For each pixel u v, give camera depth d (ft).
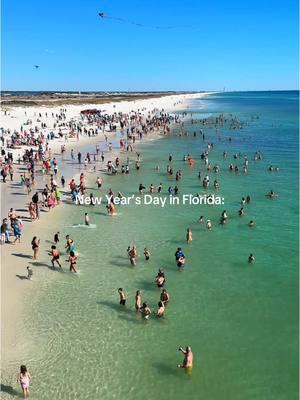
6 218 117.80
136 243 107.76
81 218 124.36
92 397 60.13
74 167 187.52
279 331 74.08
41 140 232.32
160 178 171.94
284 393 61.26
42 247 103.19
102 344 70.33
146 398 60.23
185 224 120.88
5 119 352.69
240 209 129.70
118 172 180.86
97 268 94.48
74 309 79.20
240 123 382.01
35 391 60.64
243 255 101.50
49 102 580.30
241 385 62.64
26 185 151.64
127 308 80.12
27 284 86.53
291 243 107.76
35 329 73.26
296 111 546.67
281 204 138.10
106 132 304.30
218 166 193.36
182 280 90.33
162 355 68.23
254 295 84.74
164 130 316.19
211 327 75.10
